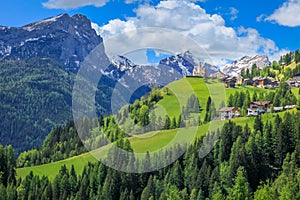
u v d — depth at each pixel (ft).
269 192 211.41
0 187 270.46
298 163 256.32
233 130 275.80
